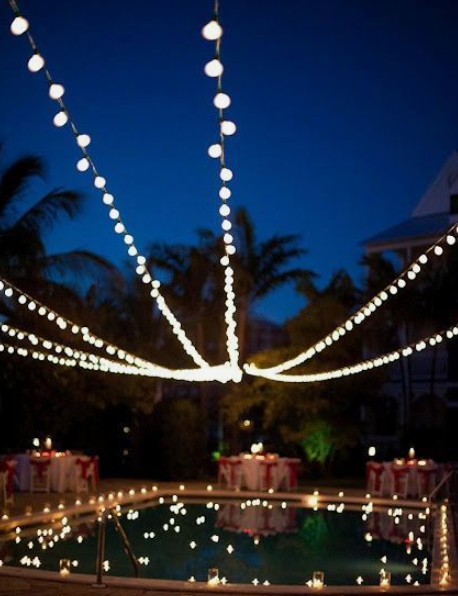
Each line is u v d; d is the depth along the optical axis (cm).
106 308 3161
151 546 1425
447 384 3312
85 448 2747
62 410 2398
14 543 1403
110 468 2770
